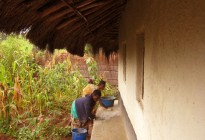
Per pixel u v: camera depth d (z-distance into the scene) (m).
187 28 1.54
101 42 10.29
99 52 12.00
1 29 2.92
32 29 3.53
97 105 8.49
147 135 2.90
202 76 1.32
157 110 2.37
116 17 6.62
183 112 1.61
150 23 2.74
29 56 10.18
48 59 12.07
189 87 1.51
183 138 1.61
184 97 1.59
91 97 6.02
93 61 12.27
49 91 9.65
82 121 6.06
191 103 1.47
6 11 2.63
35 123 6.86
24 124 6.79
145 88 3.07
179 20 1.69
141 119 3.37
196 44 1.40
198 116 1.37
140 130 3.45
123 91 6.58
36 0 2.70
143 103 3.27
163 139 2.13
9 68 8.65
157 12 2.38
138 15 3.64
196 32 1.40
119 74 8.51
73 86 10.55
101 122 6.45
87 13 4.07
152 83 2.62
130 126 4.71
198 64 1.37
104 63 12.94
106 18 5.68
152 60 2.62
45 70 9.66
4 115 6.73
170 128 1.91
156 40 2.43
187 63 1.54
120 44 7.57
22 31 3.32
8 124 6.74
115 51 12.32
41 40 4.08
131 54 4.55
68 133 6.65
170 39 1.91
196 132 1.40
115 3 4.64
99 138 5.36
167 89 2.00
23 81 8.37
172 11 1.86
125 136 5.47
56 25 4.06
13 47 9.65
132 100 4.40
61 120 7.95
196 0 1.40
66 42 5.59
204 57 1.30
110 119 6.74
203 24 1.30
